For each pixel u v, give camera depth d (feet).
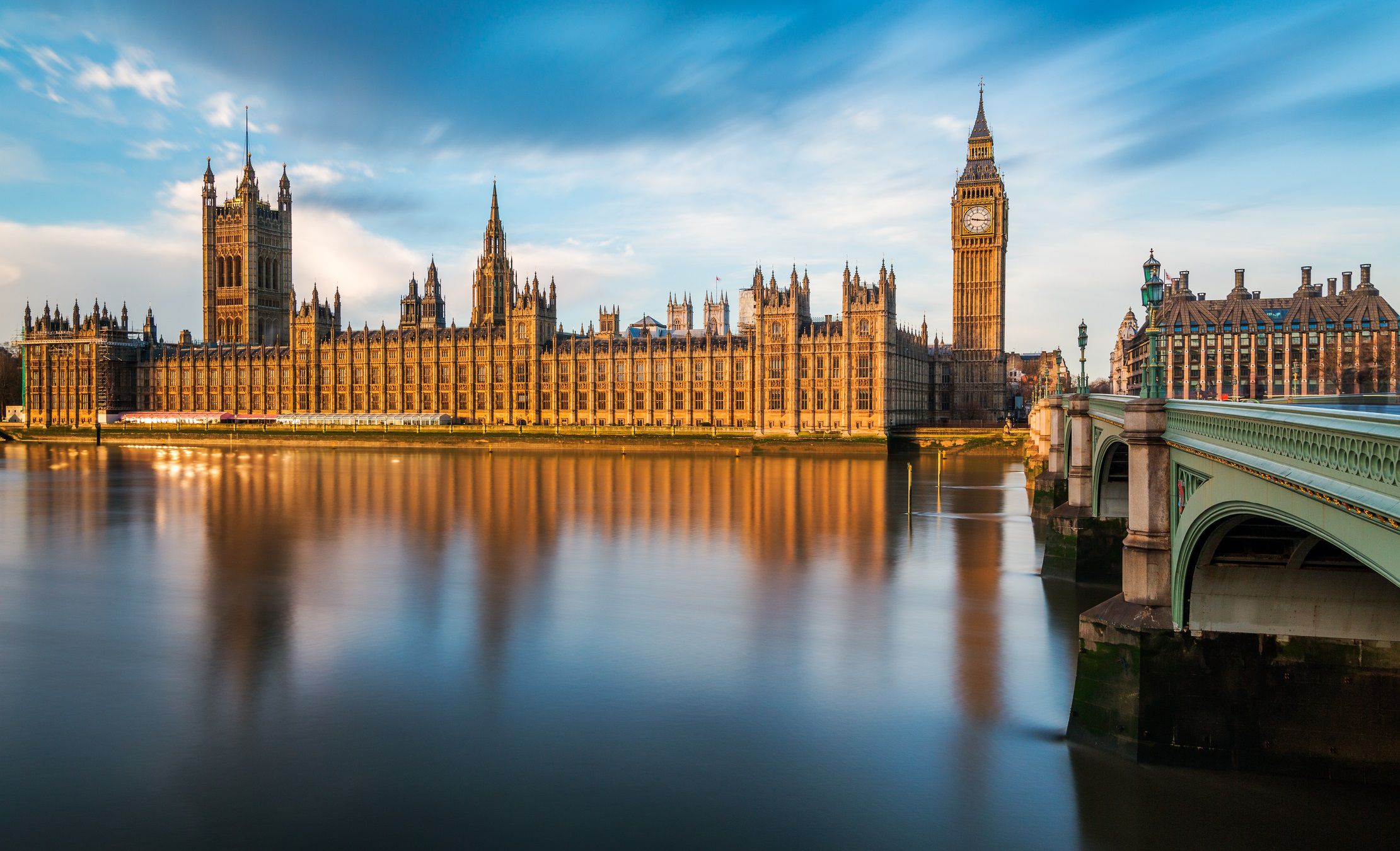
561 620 207.41
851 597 226.38
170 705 156.97
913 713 151.74
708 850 112.06
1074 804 120.67
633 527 331.36
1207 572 118.62
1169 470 125.70
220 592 233.96
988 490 435.12
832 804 122.72
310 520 349.61
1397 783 115.75
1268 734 119.44
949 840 114.11
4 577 251.39
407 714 152.56
